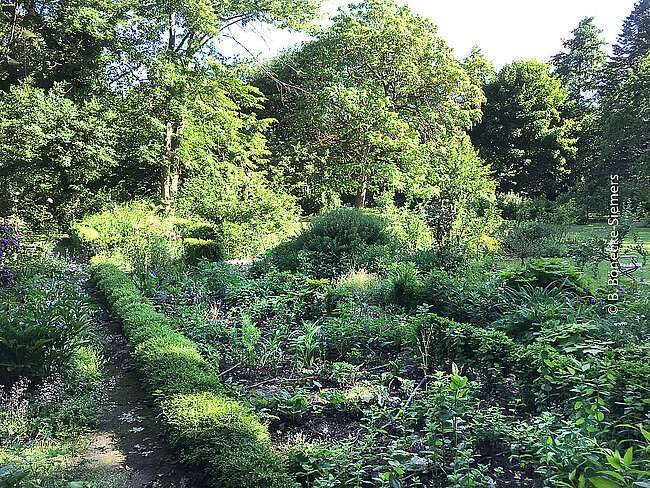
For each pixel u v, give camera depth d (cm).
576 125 3406
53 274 869
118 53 1822
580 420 289
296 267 960
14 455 304
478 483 275
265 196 1559
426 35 2150
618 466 196
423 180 1933
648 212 1939
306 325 532
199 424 346
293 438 361
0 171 1669
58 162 1694
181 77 1806
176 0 1750
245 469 292
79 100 1798
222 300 793
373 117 2036
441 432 346
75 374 453
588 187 2706
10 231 948
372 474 315
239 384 468
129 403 444
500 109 3281
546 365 371
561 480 261
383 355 550
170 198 1966
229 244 1345
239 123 2125
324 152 2538
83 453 352
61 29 1808
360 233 1024
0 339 411
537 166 3250
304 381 474
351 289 770
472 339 453
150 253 1098
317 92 2188
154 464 341
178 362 459
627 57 3694
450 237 977
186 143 1970
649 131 2602
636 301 511
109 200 1769
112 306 729
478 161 1348
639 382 301
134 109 1850
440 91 2197
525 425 320
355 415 404
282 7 1948
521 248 1162
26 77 1811
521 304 534
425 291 662
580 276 583
